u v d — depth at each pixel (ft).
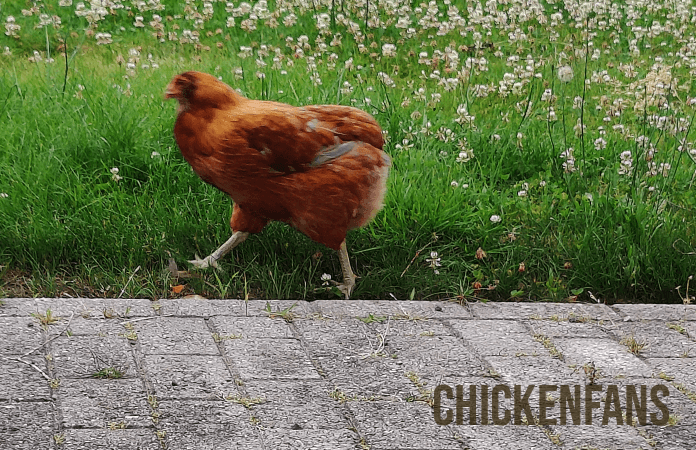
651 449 9.21
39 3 20.43
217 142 10.68
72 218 11.80
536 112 15.35
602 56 19.80
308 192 10.89
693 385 10.00
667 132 14.37
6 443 8.86
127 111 13.71
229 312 10.71
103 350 9.95
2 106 13.88
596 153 14.24
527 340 10.58
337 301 11.03
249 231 11.50
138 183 12.64
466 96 15.23
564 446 9.20
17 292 11.09
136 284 11.26
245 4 19.49
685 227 12.37
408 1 22.50
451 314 10.97
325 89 15.02
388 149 13.74
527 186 13.08
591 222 12.39
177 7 21.43
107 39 16.53
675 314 11.23
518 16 21.57
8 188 12.16
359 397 9.58
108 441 8.94
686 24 22.21
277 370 9.86
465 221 12.30
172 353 9.98
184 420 9.19
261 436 9.09
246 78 15.53
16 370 9.61
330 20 20.62
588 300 11.73
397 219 12.21
